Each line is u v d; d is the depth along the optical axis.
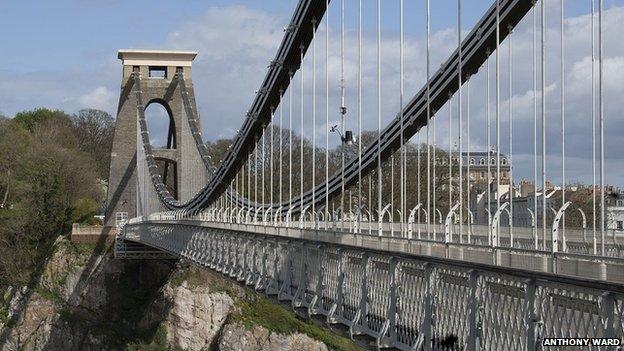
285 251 28.84
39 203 91.56
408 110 35.38
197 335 71.31
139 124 90.19
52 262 85.69
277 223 40.19
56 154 112.75
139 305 80.31
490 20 29.66
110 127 169.75
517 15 28.55
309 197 42.06
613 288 12.20
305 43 38.88
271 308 68.06
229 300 70.38
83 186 107.38
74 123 165.62
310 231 32.69
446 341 17.16
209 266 42.16
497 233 25.98
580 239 36.56
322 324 24.59
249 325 67.00
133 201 95.06
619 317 12.15
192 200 60.25
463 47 31.31
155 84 94.88
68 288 83.88
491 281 15.41
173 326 72.88
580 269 21.97
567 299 13.23
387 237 30.77
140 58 95.19
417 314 18.64
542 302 13.80
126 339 75.62
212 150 111.69
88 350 76.50
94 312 81.81
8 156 111.50
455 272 16.88
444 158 62.94
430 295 17.83
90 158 142.38
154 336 73.31
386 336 20.05
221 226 41.25
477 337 15.80
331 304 24.02
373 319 21.05
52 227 91.06
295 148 70.56
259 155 65.50
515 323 14.60
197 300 71.75
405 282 19.38
